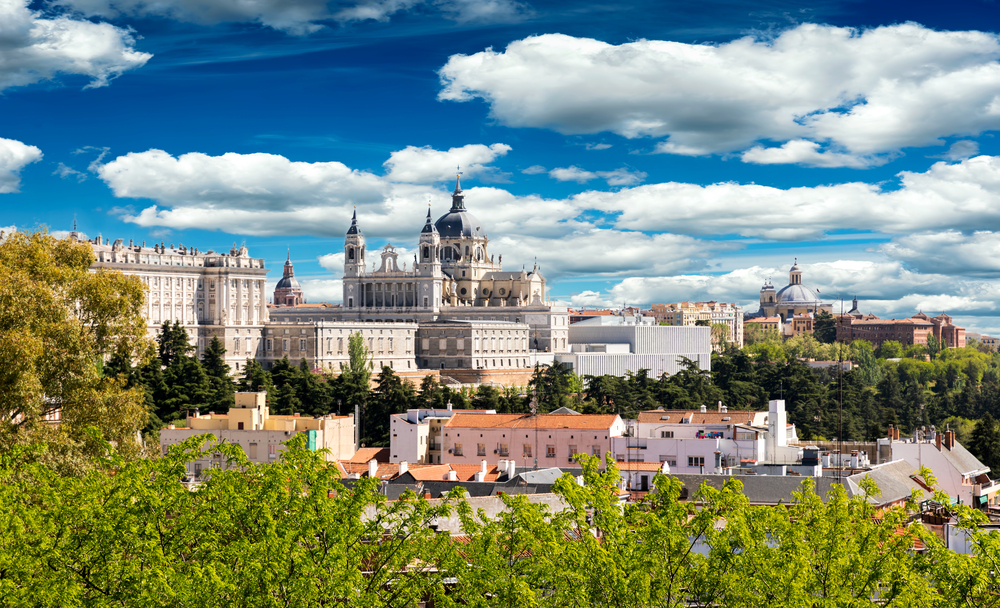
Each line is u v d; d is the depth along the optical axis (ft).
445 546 224.94
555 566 222.89
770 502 398.62
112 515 230.48
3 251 381.60
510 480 454.40
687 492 411.75
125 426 376.89
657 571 229.04
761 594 226.58
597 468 261.65
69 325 364.17
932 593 221.25
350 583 213.87
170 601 211.61
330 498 233.55
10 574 219.82
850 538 242.78
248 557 217.15
